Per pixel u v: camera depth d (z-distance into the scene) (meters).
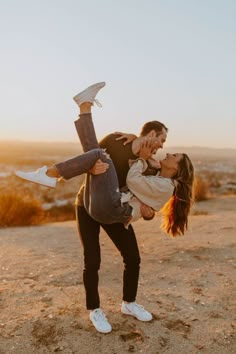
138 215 3.32
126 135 3.44
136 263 3.72
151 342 3.50
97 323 3.59
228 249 6.66
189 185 3.61
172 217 3.78
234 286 4.88
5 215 10.21
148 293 4.62
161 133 3.41
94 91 3.41
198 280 5.10
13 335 3.55
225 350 3.43
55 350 3.34
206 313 4.11
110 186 3.21
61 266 5.80
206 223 9.36
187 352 3.38
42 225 10.38
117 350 3.36
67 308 4.09
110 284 4.98
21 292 4.60
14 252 6.75
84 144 3.40
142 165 3.36
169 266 5.74
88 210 3.34
